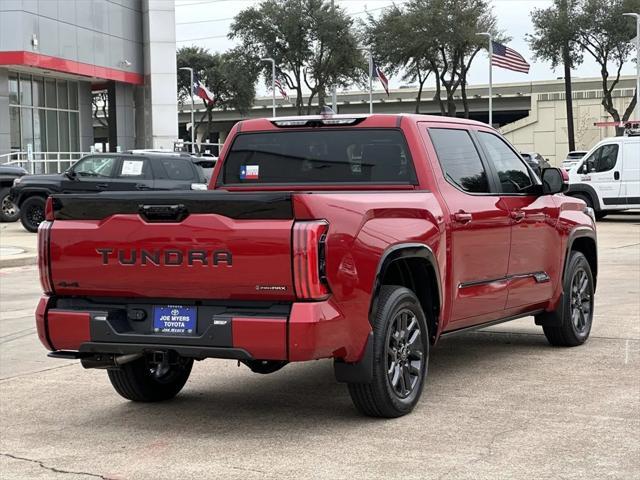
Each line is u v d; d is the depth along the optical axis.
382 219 6.09
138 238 5.84
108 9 51.62
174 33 55.81
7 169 27.53
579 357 8.28
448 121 7.42
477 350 8.70
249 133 7.58
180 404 6.94
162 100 55.62
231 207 5.60
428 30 60.84
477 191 7.42
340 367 5.96
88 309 6.10
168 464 5.45
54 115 49.78
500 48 46.47
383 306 6.09
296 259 5.46
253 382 7.62
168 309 5.92
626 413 6.31
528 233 7.90
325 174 7.25
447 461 5.33
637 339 9.12
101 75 51.03
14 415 6.74
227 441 5.89
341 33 67.75
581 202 9.13
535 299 8.09
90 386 7.68
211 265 5.65
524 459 5.34
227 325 5.62
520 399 6.75
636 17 60.59
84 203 6.02
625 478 4.99
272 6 70.12
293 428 6.15
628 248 18.97
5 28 43.44
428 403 6.68
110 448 5.84
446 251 6.73
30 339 10.02
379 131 7.08
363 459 5.41
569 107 70.38
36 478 5.28
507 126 87.25
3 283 15.01
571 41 65.00
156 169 22.81
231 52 73.38
